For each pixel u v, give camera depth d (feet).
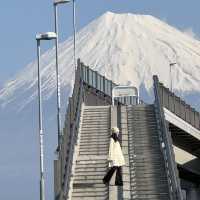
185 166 290.35
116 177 150.82
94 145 177.37
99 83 234.99
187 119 251.80
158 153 172.86
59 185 169.58
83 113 192.13
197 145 278.67
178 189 143.54
